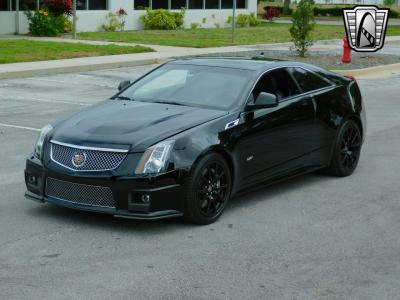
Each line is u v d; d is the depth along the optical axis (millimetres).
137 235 6305
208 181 6598
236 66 7727
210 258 5773
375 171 9008
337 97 8430
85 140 6410
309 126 7918
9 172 8633
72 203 6438
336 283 5293
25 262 5602
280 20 55062
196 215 6500
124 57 22438
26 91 16094
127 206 6227
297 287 5199
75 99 15039
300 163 7895
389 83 19078
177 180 6285
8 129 11445
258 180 7305
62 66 19672
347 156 8648
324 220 6902
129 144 6281
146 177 6164
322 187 8148
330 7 69375
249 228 6590
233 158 6852
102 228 6480
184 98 7344
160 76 7883
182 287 5152
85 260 5668
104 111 7082
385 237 6418
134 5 36656
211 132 6641
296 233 6473
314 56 24547
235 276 5391
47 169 6527
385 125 12398
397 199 7727
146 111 6996
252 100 7246
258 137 7164
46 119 12445
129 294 5004
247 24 42312
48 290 5047
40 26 29844
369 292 5137
